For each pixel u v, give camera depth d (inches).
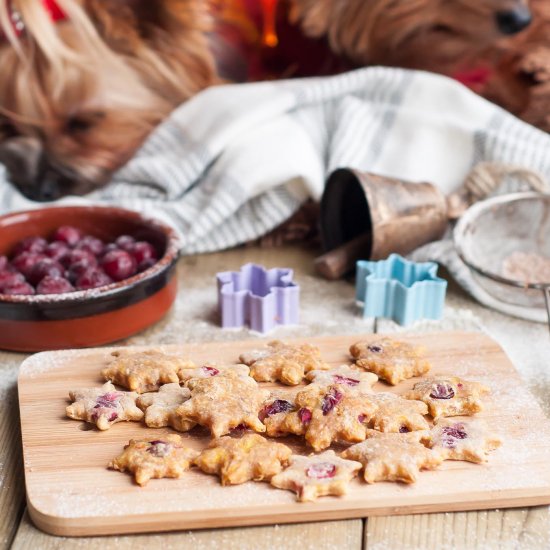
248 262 46.4
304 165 46.2
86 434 36.2
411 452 34.6
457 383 37.0
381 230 42.9
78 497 34.2
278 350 38.9
